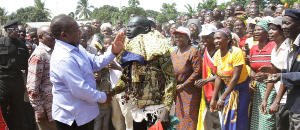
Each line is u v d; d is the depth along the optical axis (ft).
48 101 15.19
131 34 12.21
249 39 18.35
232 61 15.62
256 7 27.78
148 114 12.06
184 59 17.34
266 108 15.71
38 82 14.88
